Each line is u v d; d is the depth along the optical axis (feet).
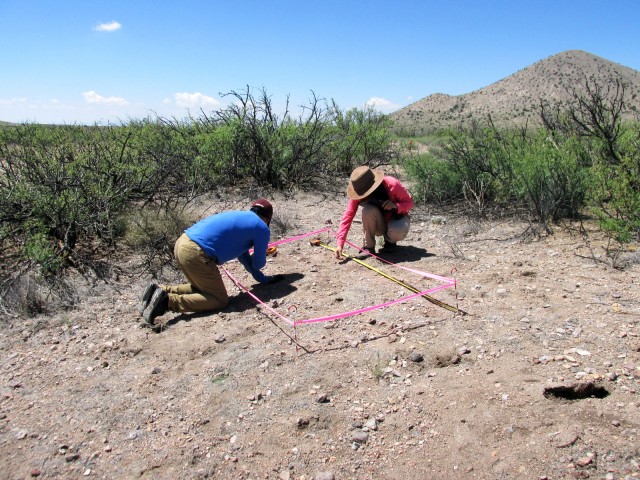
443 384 11.58
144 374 12.83
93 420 11.21
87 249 21.27
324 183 34.65
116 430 10.87
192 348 13.84
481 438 9.88
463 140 29.68
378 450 9.91
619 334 12.76
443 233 23.04
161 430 10.79
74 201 20.84
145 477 9.64
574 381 10.85
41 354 14.02
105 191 22.72
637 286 15.55
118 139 31.99
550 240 20.63
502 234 22.07
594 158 25.81
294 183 33.06
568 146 26.66
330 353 13.16
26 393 12.30
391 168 39.70
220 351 13.64
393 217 20.10
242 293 17.43
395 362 12.59
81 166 23.43
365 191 19.07
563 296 15.25
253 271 17.63
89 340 14.65
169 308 15.72
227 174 32.53
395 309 15.29
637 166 21.85
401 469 9.44
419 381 11.80
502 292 15.83
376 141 38.63
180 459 9.99
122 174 24.54
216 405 11.44
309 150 34.09
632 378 11.03
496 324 13.88
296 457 9.87
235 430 10.67
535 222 23.16
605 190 20.97
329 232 24.35
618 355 11.90
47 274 18.07
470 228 22.99
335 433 10.41
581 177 23.09
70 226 19.80
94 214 21.50
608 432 9.61
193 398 11.74
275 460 9.84
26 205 20.20
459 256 19.66
